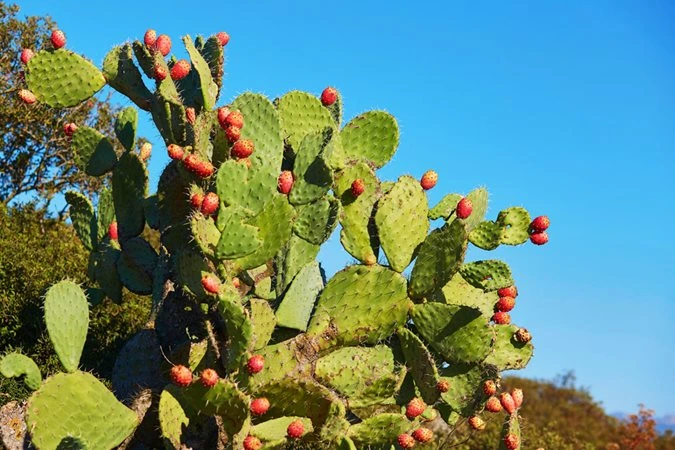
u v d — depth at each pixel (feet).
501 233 13.91
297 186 13.39
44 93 14.97
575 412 55.88
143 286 16.62
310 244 14.24
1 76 42.78
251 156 13.30
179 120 13.80
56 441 11.12
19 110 41.55
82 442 10.58
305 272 13.62
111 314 24.13
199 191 12.82
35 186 43.45
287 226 12.77
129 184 16.39
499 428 30.60
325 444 12.92
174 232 14.02
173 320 14.73
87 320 11.80
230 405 11.26
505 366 14.29
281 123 14.42
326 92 15.47
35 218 37.93
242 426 11.43
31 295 23.41
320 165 13.25
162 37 14.28
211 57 14.57
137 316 25.27
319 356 12.99
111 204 17.74
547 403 57.11
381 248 13.61
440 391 13.14
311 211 13.46
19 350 20.83
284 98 14.98
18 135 42.47
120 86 15.16
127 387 14.53
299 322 13.23
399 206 13.66
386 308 13.25
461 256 12.89
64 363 11.43
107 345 23.34
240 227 12.02
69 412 11.28
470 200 13.65
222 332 12.75
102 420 11.61
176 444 11.88
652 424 53.78
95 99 45.09
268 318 12.72
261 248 12.80
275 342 13.46
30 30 44.39
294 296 13.37
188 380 11.07
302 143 13.56
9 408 12.41
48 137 43.39
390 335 13.35
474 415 13.61
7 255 25.89
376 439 12.85
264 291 14.67
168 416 11.84
